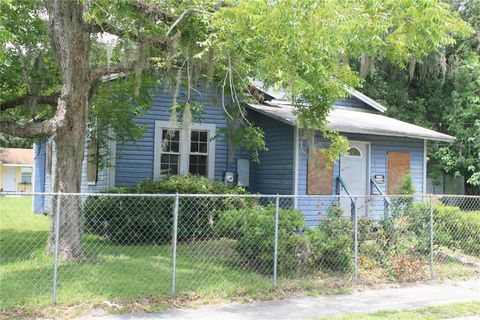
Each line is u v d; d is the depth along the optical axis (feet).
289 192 47.09
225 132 44.19
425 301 27.07
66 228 32.12
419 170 53.78
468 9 77.51
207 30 31.60
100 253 35.50
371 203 49.42
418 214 35.14
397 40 29.68
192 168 51.03
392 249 32.91
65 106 31.73
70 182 32.22
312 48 25.26
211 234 41.45
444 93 79.20
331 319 22.56
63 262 30.96
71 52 30.94
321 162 47.62
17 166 144.66
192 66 35.35
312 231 31.76
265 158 50.90
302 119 36.81
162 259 34.01
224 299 25.72
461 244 38.40
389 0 26.61
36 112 41.55
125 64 33.50
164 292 25.57
